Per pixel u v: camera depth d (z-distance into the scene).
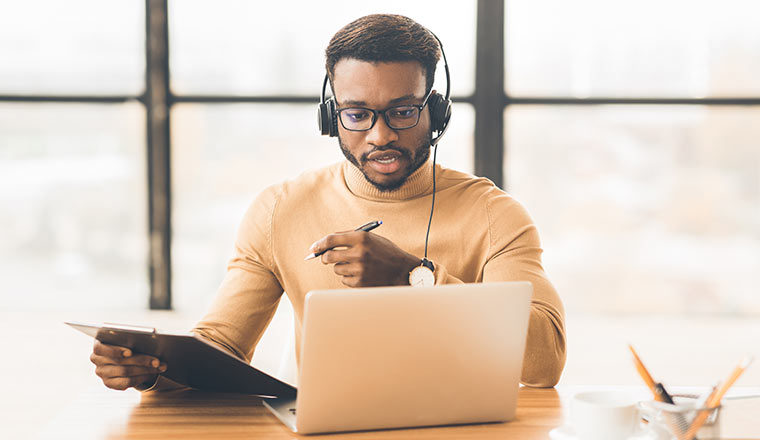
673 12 4.20
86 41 4.21
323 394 1.06
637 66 4.23
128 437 1.11
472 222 1.56
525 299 1.10
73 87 4.24
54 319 4.22
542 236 4.37
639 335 4.01
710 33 4.21
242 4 4.21
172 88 4.25
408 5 4.19
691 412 0.98
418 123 1.45
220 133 4.29
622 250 4.40
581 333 4.04
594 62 4.23
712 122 4.28
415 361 1.08
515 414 1.20
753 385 3.22
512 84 4.25
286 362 1.61
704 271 4.41
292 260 1.58
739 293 4.42
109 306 4.41
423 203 1.58
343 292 1.02
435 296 1.06
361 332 1.04
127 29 4.21
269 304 1.59
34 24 4.19
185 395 1.33
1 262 4.37
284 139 4.30
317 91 4.27
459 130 4.25
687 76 4.24
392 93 1.40
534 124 4.27
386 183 1.51
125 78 4.24
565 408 1.25
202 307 4.41
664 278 4.42
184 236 4.37
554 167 4.32
